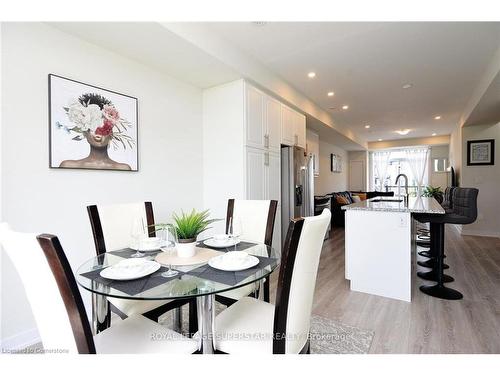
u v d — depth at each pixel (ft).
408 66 10.78
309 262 3.60
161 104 9.30
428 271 10.50
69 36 6.82
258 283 6.13
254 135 10.52
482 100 12.57
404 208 8.21
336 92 13.88
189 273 4.12
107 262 4.81
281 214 12.52
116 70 7.91
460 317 6.91
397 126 22.45
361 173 31.83
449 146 27.17
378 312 7.29
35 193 6.17
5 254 5.71
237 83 10.11
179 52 7.93
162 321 6.93
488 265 11.29
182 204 10.08
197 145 10.78
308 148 19.10
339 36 8.57
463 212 8.47
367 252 8.57
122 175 8.06
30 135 6.08
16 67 5.87
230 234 6.16
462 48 9.32
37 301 3.08
